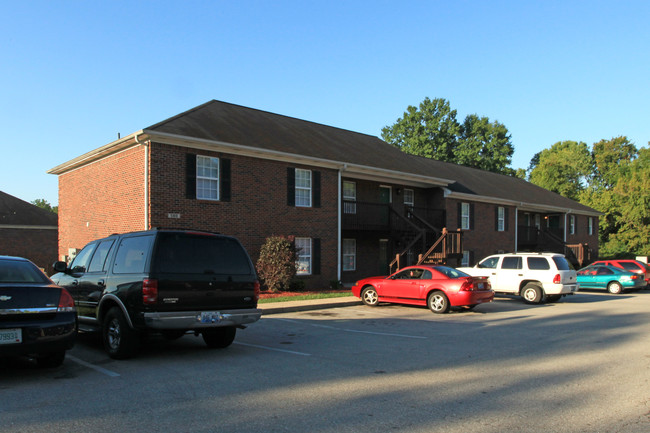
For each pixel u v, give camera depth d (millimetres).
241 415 4957
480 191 29875
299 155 19234
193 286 7480
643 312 14312
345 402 5418
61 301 6578
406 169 24422
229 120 20422
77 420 4785
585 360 7680
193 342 9406
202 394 5723
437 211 26719
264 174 18750
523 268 17000
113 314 7766
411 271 14844
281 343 9242
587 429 4586
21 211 34000
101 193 18719
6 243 32281
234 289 7945
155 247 7348
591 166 65375
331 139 24578
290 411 5094
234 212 17734
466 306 14031
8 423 4688
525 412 5082
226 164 17578
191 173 16594
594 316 13328
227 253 8094
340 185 21594
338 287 20844
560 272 16344
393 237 23781
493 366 7258
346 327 11281
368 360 7680
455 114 57375
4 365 7297
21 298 6219
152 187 15688
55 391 5828
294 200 19750
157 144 15867
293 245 18406
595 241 42781
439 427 4629
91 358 7840
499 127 59500
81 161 19781
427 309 14820
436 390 5922
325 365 7316
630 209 41656
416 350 8508
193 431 4500
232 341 8680
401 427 4629
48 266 33594
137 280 7320
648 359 7762
